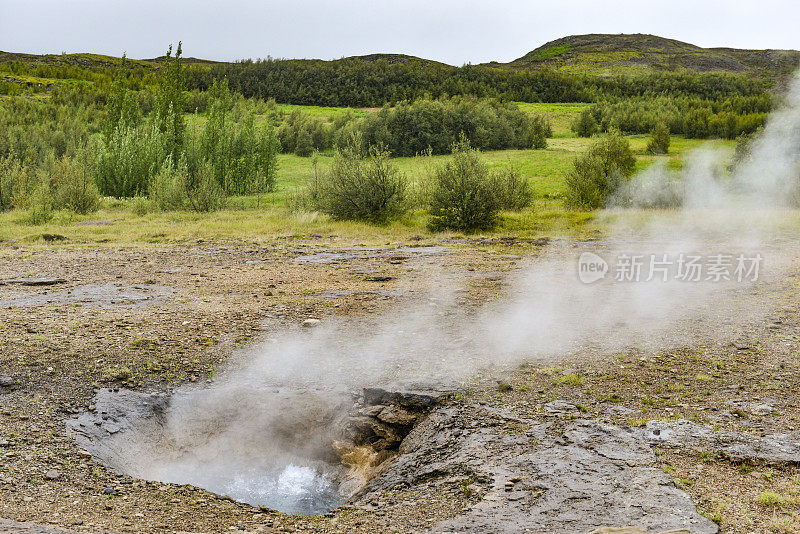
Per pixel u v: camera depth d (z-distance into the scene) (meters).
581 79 120.44
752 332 7.90
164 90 37.06
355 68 107.81
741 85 113.31
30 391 5.93
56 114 73.62
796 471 4.38
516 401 5.85
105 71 126.62
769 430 5.11
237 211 27.36
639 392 6.06
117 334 7.70
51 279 11.30
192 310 9.08
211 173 28.97
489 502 3.99
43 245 16.70
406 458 5.07
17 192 26.75
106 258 14.42
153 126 35.94
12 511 3.87
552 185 38.28
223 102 37.31
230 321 8.52
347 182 21.80
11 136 49.66
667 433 5.01
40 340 7.29
